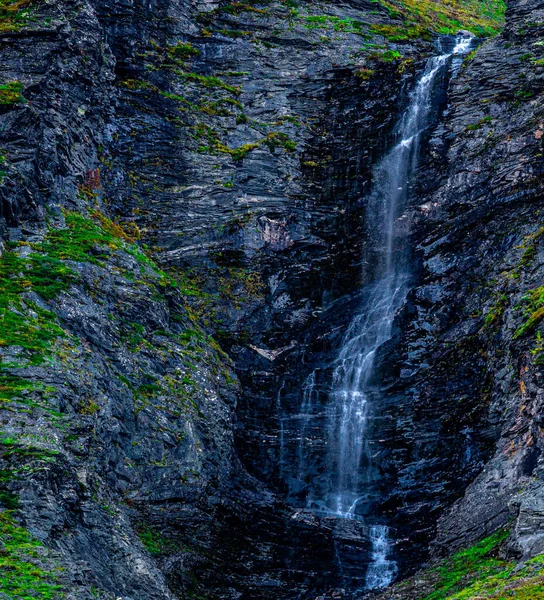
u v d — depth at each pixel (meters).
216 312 24.09
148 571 15.57
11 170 20.25
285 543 20.41
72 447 15.78
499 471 19.66
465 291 24.09
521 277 22.69
